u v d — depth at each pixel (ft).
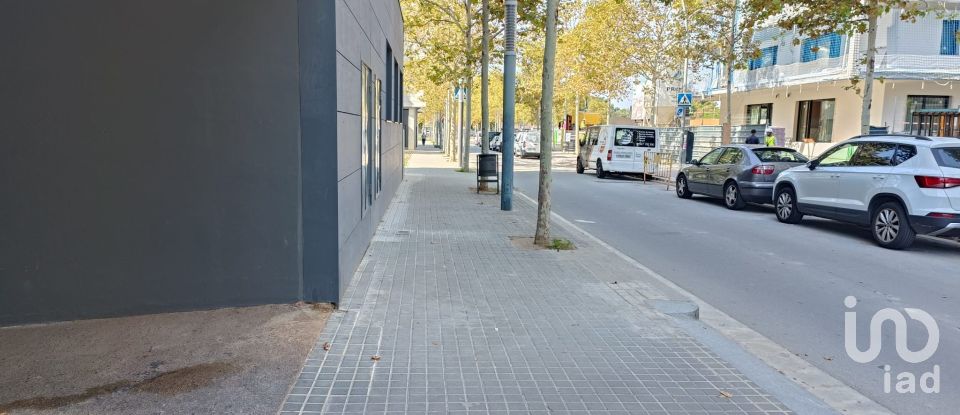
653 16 96.84
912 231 32.83
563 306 20.85
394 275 24.23
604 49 102.73
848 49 83.66
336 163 18.90
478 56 74.90
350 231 22.43
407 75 131.23
